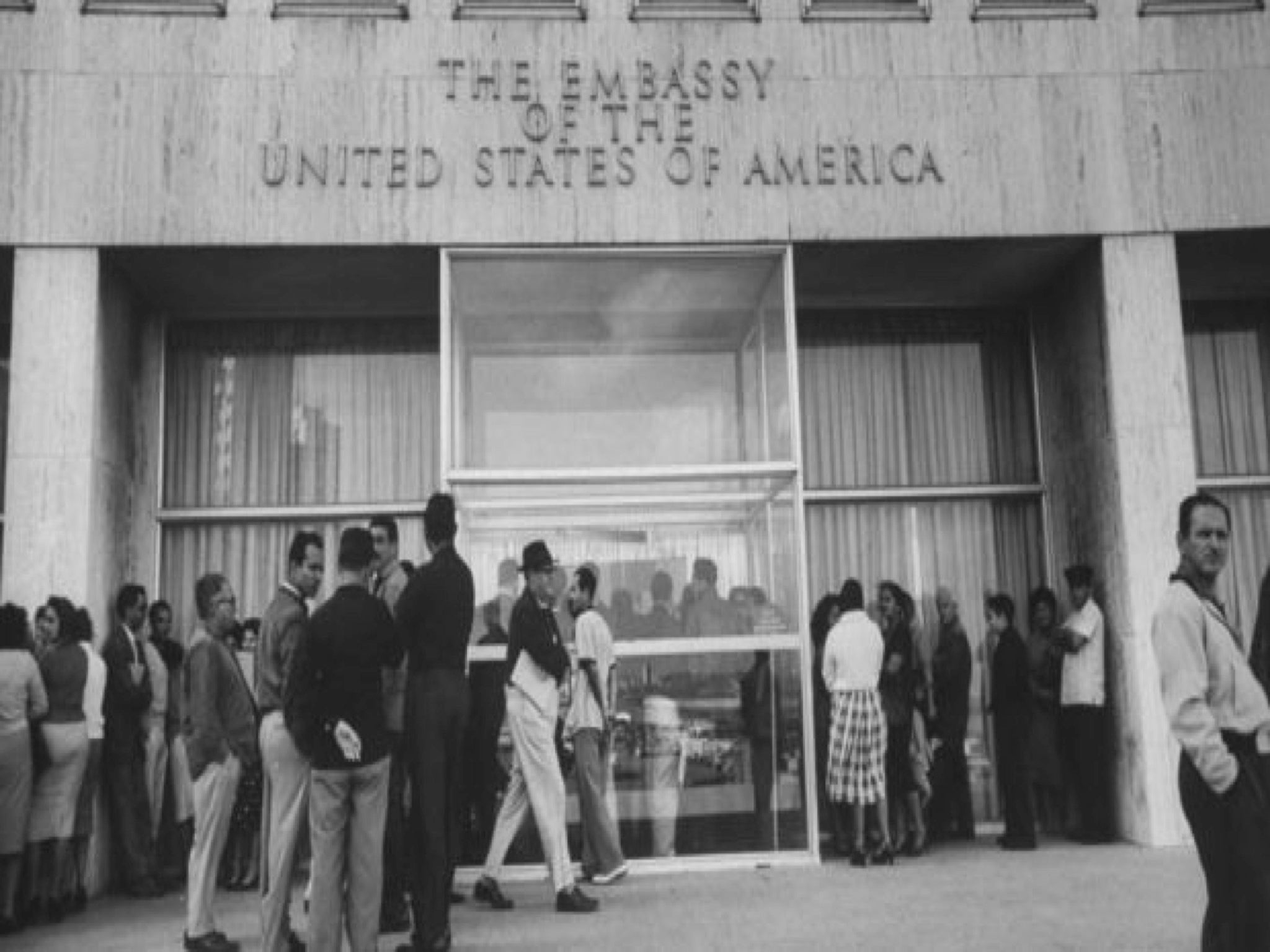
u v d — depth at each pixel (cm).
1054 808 1124
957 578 1170
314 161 1008
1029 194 1044
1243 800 479
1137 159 1052
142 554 1102
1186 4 1069
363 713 627
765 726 988
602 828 896
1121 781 1030
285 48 1019
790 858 969
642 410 1054
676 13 1051
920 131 1048
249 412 1153
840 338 1205
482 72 1030
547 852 797
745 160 1038
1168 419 1035
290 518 1137
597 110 1036
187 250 1001
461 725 709
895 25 1059
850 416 1193
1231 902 478
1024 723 1021
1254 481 1186
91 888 921
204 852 715
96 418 984
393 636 648
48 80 996
